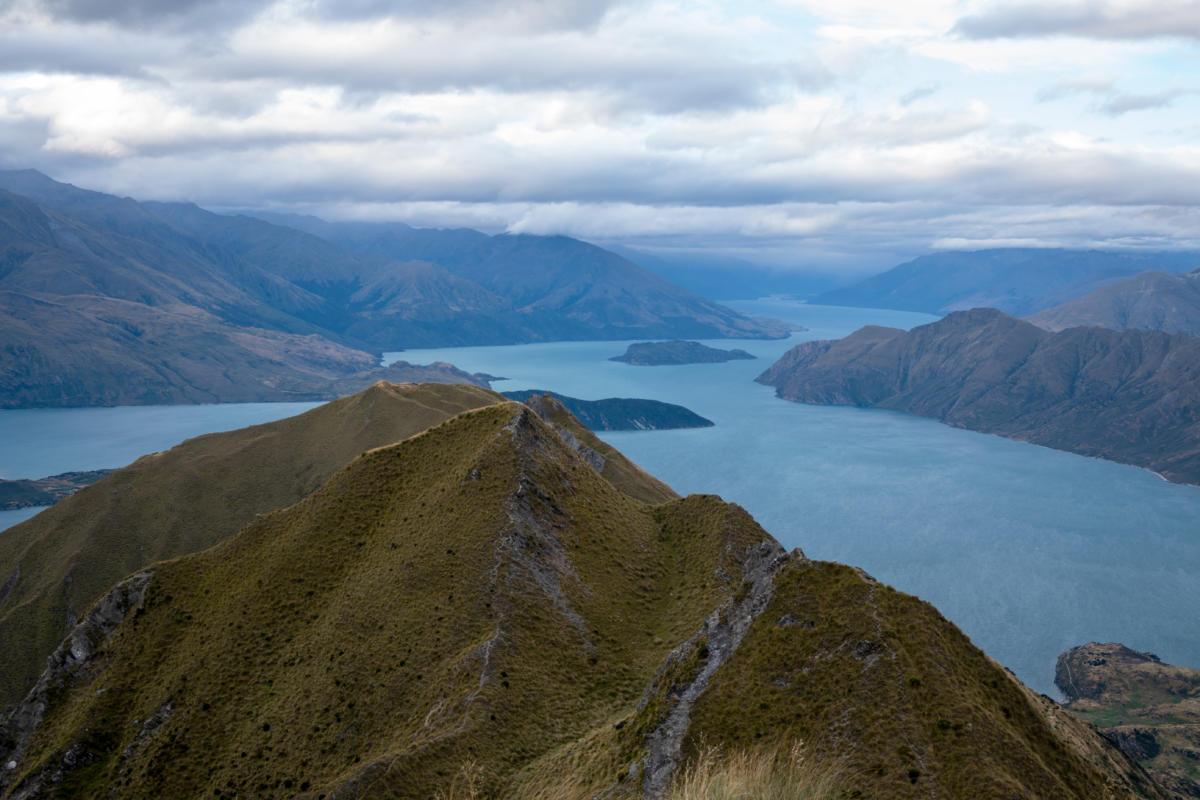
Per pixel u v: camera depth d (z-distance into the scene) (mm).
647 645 97938
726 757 56406
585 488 126375
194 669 105688
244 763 90875
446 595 100625
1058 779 52875
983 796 49406
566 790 64062
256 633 107562
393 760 75750
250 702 98812
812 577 69188
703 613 100562
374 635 99375
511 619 96062
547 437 132875
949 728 54438
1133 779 108000
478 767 75000
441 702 85875
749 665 64375
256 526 127000
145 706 104812
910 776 51625
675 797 43844
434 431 134625
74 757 100812
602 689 89625
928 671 58375
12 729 110375
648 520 127250
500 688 85625
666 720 63375
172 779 92375
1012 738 54125
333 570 114312
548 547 108938
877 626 62281
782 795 42062
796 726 57500
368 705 91000
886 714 56000
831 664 61219
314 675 97750
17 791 99562
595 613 101812
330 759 86812
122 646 114750
